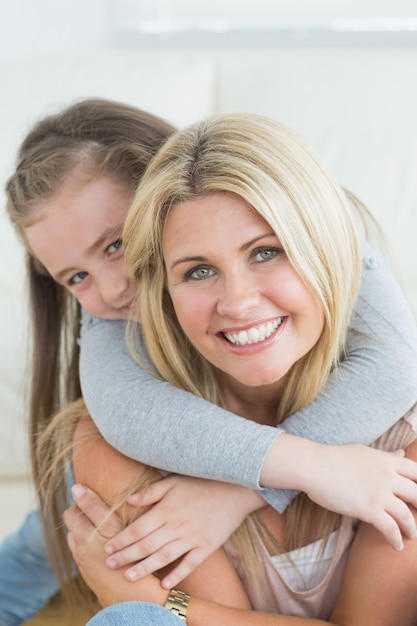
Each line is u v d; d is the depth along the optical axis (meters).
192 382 1.05
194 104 2.07
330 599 1.02
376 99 1.99
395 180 1.91
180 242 0.89
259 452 0.91
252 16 2.50
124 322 1.17
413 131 1.95
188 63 2.11
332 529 1.01
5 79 2.06
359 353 1.01
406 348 1.01
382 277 1.08
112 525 0.99
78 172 1.16
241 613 0.93
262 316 0.89
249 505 0.98
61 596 1.55
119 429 0.97
